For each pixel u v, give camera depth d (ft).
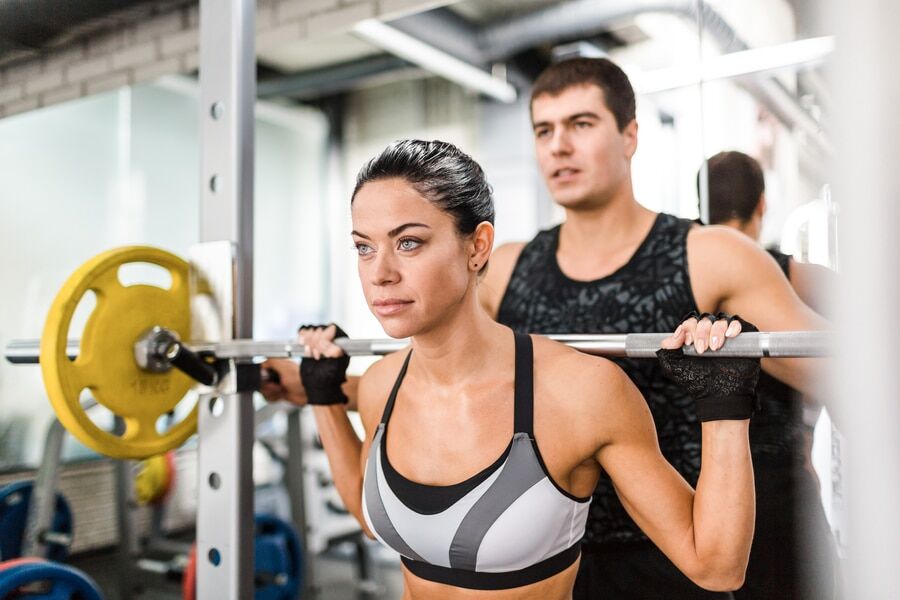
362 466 3.49
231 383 3.72
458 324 2.85
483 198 2.74
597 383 2.79
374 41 11.23
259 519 8.62
